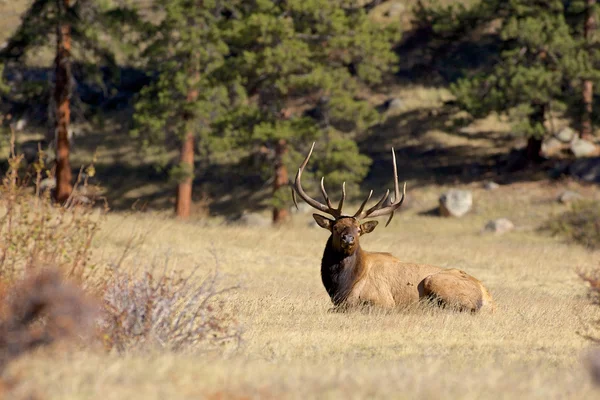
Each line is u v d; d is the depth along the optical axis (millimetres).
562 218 104062
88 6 105375
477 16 126625
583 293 51531
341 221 35750
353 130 160875
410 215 130000
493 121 159625
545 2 124375
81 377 15852
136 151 160500
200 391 15336
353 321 32219
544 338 29016
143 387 15328
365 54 113438
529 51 124000
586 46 121062
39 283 18344
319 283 54938
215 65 115562
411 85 170875
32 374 15812
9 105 131750
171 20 113812
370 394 15766
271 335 27844
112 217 77625
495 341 27984
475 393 16188
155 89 120625
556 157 140375
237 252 68562
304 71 112062
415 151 152250
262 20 106938
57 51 105812
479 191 134250
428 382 16906
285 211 116188
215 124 113938
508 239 108812
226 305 33594
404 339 27812
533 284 57625
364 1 190875
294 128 111188
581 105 126438
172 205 145125
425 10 134000
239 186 150375
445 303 35344
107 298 22641
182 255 62562
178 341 22297
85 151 162625
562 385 17766
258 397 15109
